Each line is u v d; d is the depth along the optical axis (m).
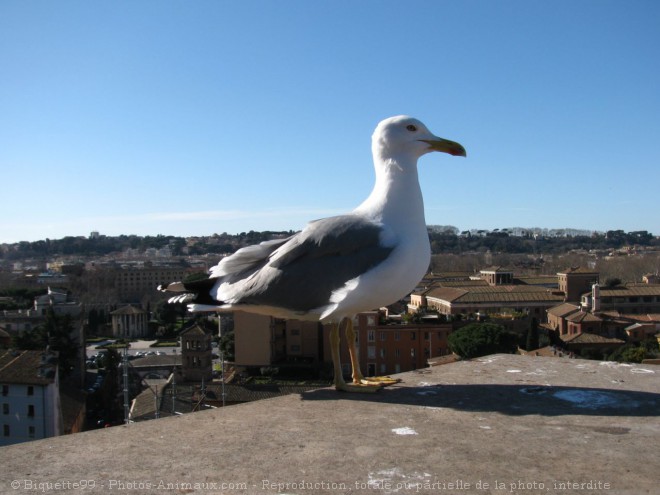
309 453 0.59
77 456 0.58
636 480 0.52
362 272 0.80
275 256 0.83
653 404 0.76
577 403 0.77
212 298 0.87
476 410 0.74
